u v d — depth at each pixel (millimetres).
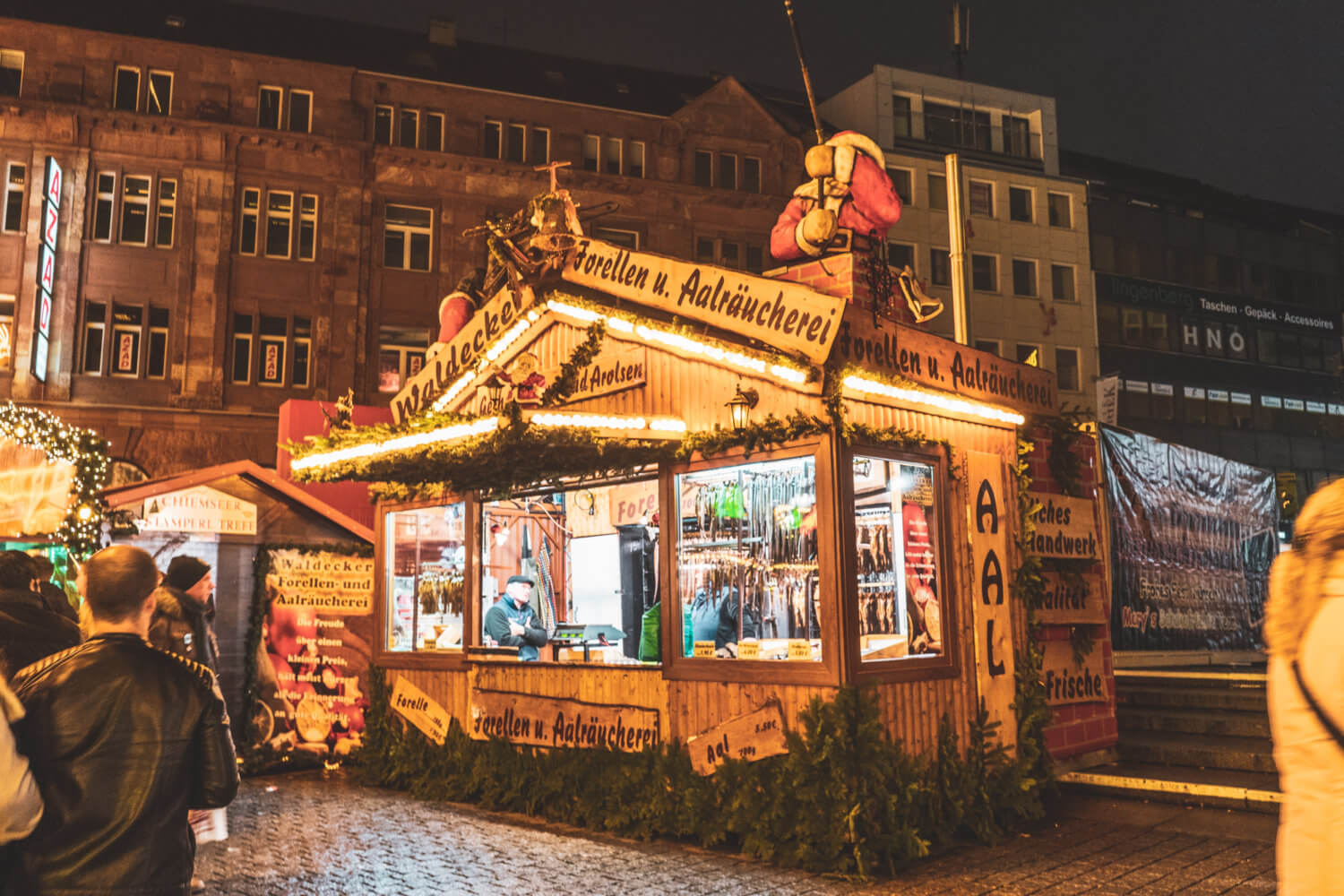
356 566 11297
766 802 6766
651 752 7555
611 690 7980
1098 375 41125
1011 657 7715
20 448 10164
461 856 6875
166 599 6070
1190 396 42750
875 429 7000
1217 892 5664
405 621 10227
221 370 28062
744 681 7035
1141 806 7512
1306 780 2293
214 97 28953
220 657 10602
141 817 2881
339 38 32344
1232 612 13727
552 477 8609
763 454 7129
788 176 34531
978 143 41781
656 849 7027
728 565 7305
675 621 7551
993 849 6828
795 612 6871
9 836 2674
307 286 29188
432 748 9578
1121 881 5934
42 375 26344
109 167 27906
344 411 9117
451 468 8281
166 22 29938
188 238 28172
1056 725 8195
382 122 30828
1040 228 41125
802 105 40719
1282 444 44500
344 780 10273
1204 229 44250
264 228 29000
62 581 10203
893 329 7516
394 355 29875
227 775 3109
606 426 7184
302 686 10922
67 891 2777
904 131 40719
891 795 6449
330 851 7031
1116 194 43781
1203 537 13469
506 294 9828
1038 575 8031
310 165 29484
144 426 27312
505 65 34312
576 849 7043
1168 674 10344
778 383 7191
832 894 5867
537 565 9023
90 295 27438
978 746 7285
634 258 8484
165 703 2984
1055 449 8836
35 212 27031
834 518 6688
